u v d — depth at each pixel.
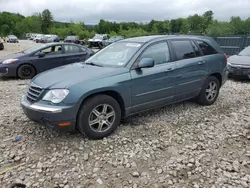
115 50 4.46
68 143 3.59
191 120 4.55
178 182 2.77
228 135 3.93
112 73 3.72
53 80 3.52
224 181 2.78
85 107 3.47
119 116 3.87
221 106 5.41
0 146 3.49
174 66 4.43
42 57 8.65
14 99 5.87
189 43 4.91
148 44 4.22
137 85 3.92
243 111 5.11
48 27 98.62
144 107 4.17
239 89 7.20
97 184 2.73
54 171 2.95
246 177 2.85
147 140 3.72
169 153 3.37
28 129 4.04
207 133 3.99
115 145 3.56
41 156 3.26
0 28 89.75
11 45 31.78
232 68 8.42
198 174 2.91
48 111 3.23
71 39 34.53
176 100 4.70
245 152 3.42
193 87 4.89
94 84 3.48
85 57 9.45
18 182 2.74
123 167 3.04
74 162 3.13
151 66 3.84
